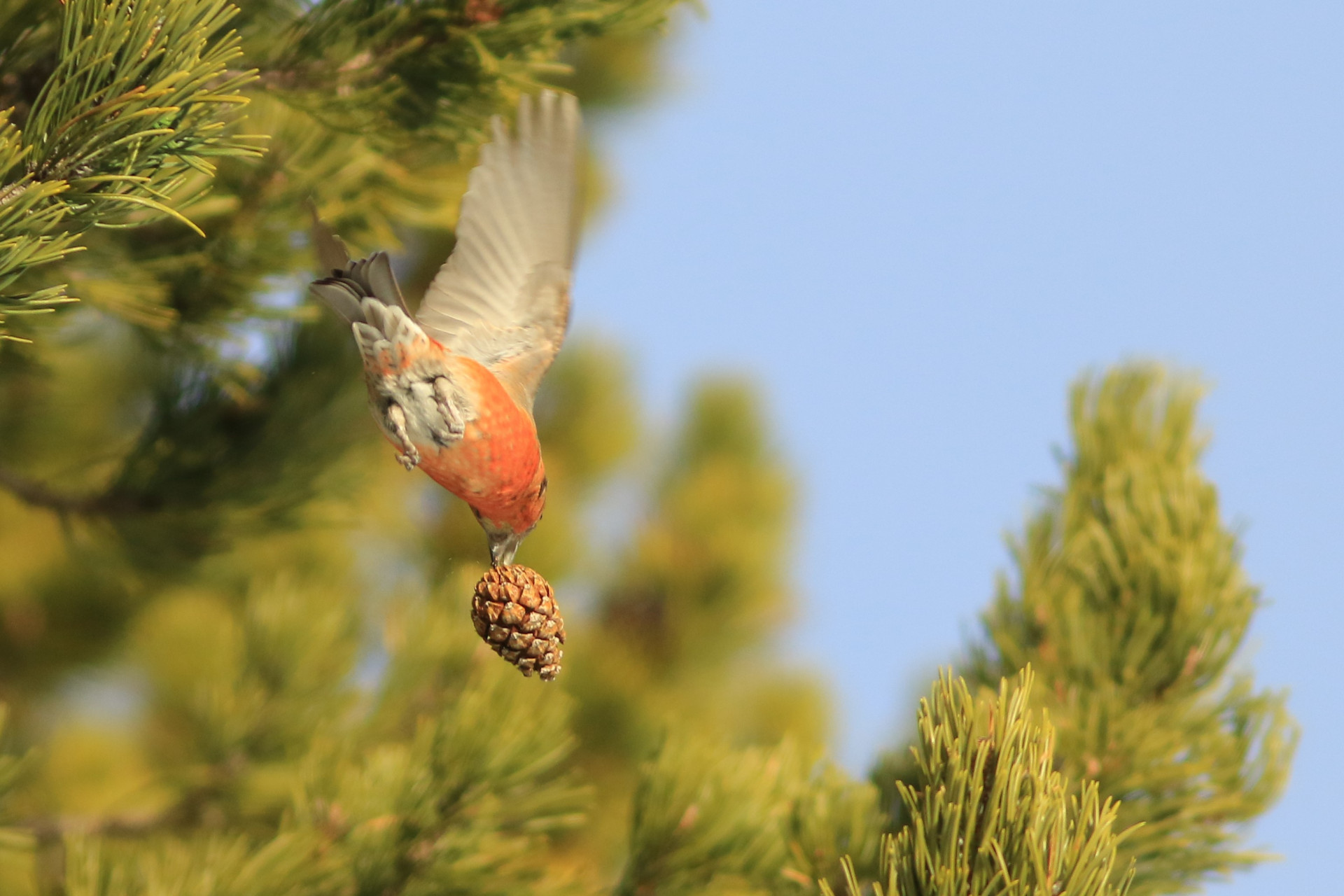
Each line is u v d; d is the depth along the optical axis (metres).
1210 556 8.53
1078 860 8.31
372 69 8.55
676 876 8.56
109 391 9.97
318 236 8.39
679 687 12.32
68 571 11.63
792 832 8.52
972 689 8.54
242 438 8.83
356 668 8.89
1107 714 8.50
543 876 8.60
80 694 12.31
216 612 11.93
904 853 8.34
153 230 8.67
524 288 8.46
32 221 8.31
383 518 12.26
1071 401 8.61
